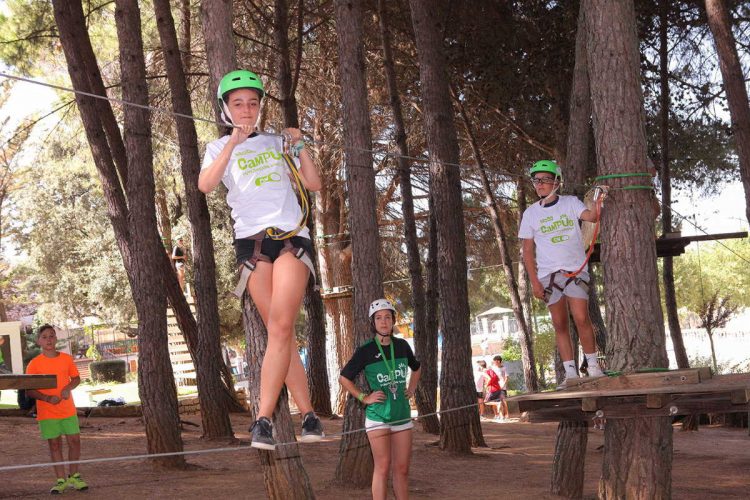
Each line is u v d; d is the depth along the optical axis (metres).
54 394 11.66
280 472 8.62
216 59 8.02
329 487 12.93
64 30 16.67
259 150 5.54
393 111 21.23
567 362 9.11
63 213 47.06
